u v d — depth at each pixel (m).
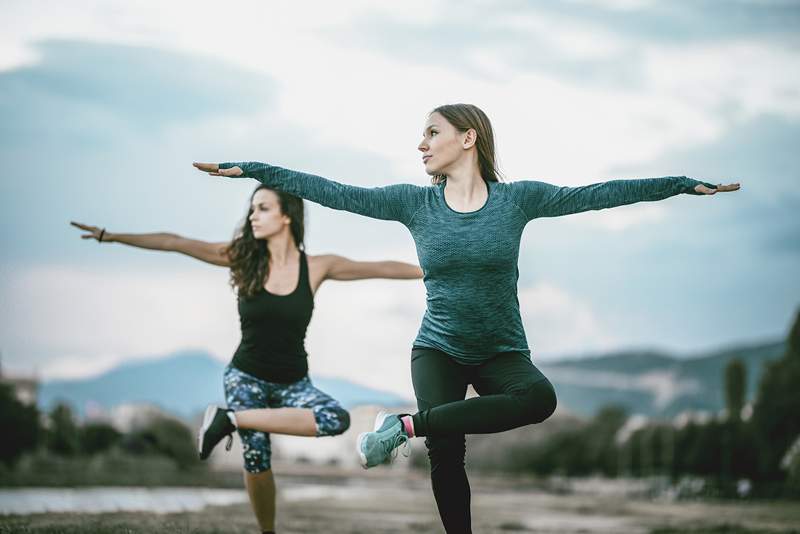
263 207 5.15
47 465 18.34
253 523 6.96
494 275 3.86
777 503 23.34
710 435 43.28
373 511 11.08
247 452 5.15
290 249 5.25
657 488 33.06
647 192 3.83
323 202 3.97
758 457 36.75
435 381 3.95
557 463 57.97
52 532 5.42
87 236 5.25
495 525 9.66
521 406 3.77
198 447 4.80
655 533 9.27
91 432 21.50
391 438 3.67
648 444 50.84
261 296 5.09
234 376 5.14
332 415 4.94
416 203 3.95
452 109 4.00
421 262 3.97
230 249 5.22
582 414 65.88
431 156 3.98
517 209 3.88
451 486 3.93
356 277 5.42
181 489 14.33
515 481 47.78
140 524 6.11
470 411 3.72
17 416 18.36
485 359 4.01
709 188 3.80
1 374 18.84
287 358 5.13
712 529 9.64
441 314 3.96
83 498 10.00
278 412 4.87
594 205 3.87
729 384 45.56
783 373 36.50
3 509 7.48
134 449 21.52
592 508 16.14
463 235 3.82
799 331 36.91
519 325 4.04
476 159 4.01
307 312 5.17
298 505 11.71
